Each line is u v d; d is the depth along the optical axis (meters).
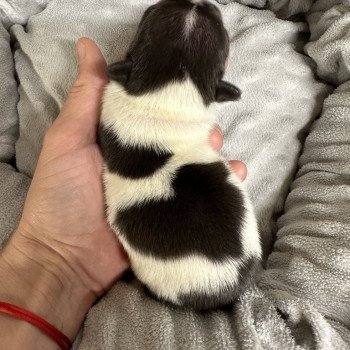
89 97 0.18
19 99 0.21
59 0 0.21
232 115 0.21
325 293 0.16
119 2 0.21
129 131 0.17
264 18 0.22
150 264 0.16
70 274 0.17
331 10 0.21
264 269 0.18
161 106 0.17
